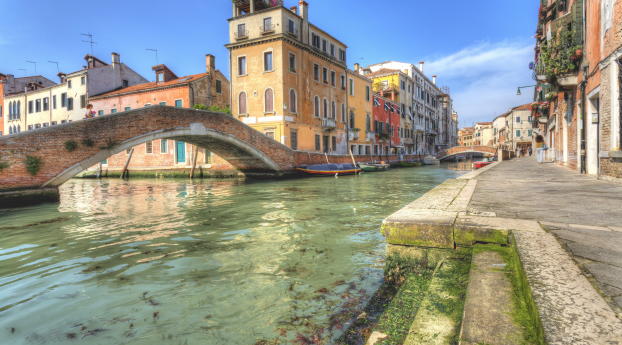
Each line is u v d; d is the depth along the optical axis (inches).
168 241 253.0
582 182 289.4
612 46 300.0
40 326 126.4
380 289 131.0
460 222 122.6
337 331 111.8
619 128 287.7
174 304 141.3
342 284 154.8
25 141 470.0
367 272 170.2
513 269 90.4
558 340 46.8
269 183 791.1
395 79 1814.7
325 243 234.4
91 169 1207.6
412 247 127.8
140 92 1138.0
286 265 187.5
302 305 134.4
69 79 1322.6
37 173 480.7
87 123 531.2
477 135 3823.8
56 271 190.4
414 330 73.9
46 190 487.8
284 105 989.2
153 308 138.4
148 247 237.5
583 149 405.7
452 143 3189.0
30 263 207.5
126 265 197.5
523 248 89.6
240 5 1091.3
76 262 206.8
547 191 225.0
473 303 70.1
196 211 394.6
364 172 1191.6
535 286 65.1
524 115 2361.0
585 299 59.0
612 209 151.1
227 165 987.3
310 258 199.5
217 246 234.1
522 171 460.8
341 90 1302.9
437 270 110.6
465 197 192.5
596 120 362.3
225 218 343.9
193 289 156.9
